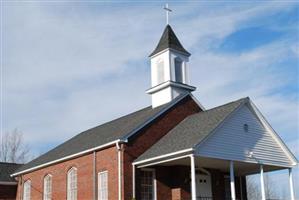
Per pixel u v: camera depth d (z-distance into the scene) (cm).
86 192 2870
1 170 4044
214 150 2398
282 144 2752
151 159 2520
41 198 3409
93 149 2850
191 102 3077
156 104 3156
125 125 3034
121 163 2609
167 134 2831
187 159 2466
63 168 3191
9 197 3825
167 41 3152
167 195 2716
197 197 2767
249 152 2562
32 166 3619
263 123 2700
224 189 2973
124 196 2555
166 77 3092
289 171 2791
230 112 2534
